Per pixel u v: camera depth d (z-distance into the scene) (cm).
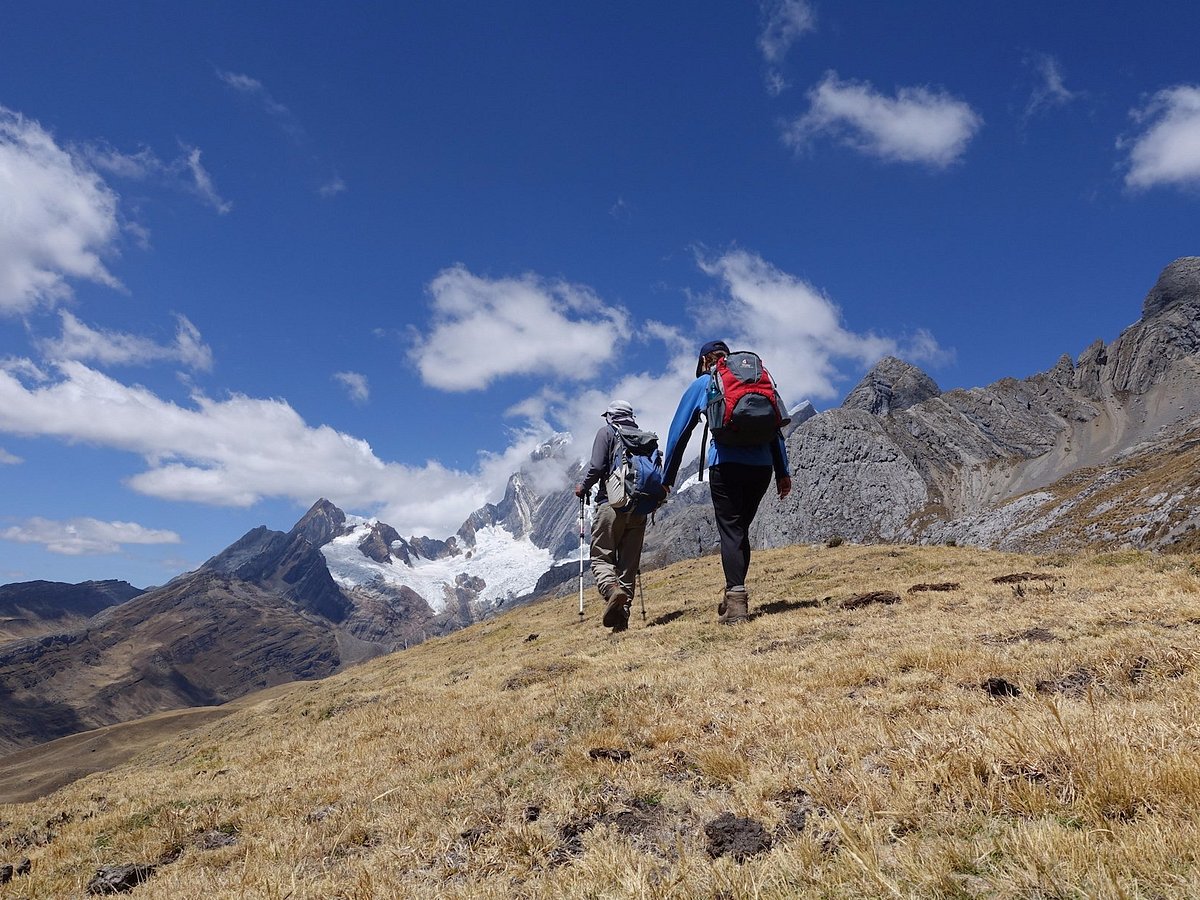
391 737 837
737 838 344
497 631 2594
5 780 14875
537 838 402
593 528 1252
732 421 996
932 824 309
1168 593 769
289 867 446
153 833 613
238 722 1930
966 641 670
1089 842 255
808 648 782
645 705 642
